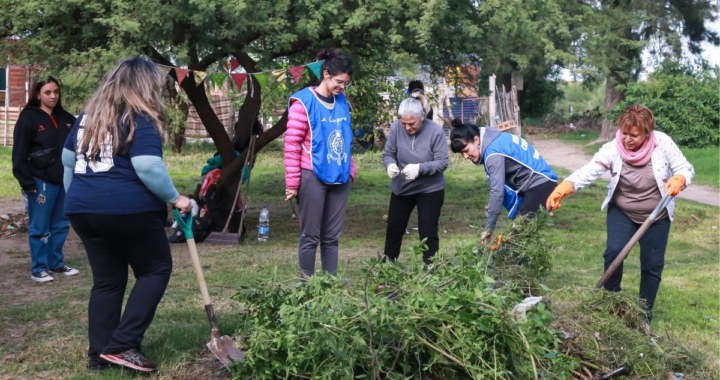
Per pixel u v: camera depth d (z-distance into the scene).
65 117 6.81
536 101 43.50
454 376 3.58
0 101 25.42
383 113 11.62
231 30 8.02
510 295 3.71
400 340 3.57
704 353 4.70
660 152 4.96
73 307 5.73
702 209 12.30
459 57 9.70
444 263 3.99
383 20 8.91
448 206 12.83
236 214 9.30
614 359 4.10
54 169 6.68
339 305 3.66
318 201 5.38
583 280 6.83
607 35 10.05
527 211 5.57
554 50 8.98
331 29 8.46
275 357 3.74
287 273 7.09
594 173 5.14
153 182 4.03
